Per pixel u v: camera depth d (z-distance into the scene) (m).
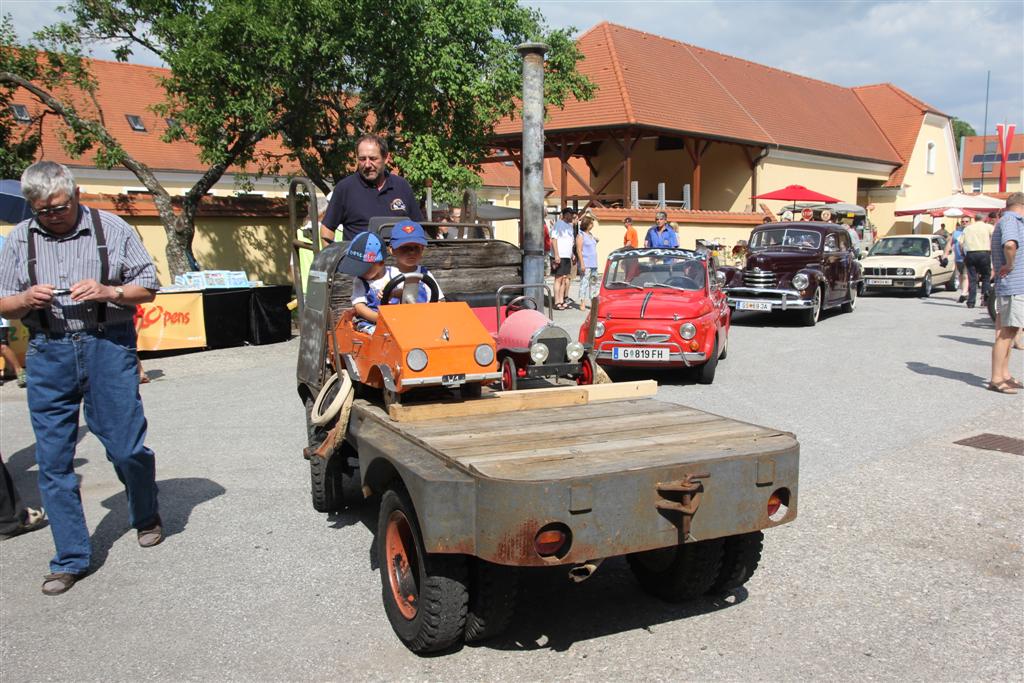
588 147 32.97
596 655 3.67
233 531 5.32
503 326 5.42
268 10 14.32
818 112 37.38
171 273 16.95
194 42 14.59
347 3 14.32
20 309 4.29
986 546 4.87
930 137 42.31
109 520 5.61
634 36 31.52
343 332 4.98
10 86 17.16
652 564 4.21
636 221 22.44
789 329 15.09
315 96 16.14
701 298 10.23
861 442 7.14
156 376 11.34
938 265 22.34
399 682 3.46
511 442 3.67
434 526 3.22
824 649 3.70
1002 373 9.15
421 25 14.73
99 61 35.25
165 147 33.53
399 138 16.30
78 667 3.67
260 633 3.95
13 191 7.59
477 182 16.23
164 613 4.20
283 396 9.78
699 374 9.90
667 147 32.66
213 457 7.11
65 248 4.49
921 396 9.01
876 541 4.95
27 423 8.61
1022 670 3.51
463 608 3.52
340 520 5.50
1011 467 6.36
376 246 4.81
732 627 3.92
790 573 4.53
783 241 16.78
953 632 3.86
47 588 4.45
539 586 4.43
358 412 4.52
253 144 16.95
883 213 40.25
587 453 3.49
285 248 19.09
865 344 13.06
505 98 16.20
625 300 10.12
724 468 3.43
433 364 4.05
